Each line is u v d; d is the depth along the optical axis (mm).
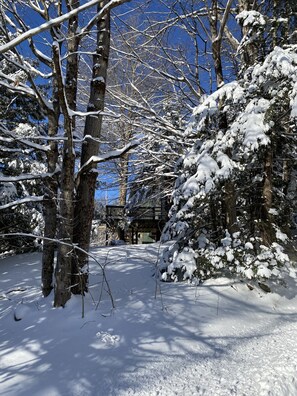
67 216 5223
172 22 11656
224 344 3855
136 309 4855
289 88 5961
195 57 11617
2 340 4168
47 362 3375
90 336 3980
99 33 6242
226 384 2832
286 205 7422
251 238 6371
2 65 11133
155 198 15203
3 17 4844
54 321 4547
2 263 10039
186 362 3334
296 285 6422
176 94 11742
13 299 6203
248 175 7227
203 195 6238
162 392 2750
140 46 11180
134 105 10617
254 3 8578
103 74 6215
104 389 2842
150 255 9656
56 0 5762
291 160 7949
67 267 5129
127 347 3682
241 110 6703
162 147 12781
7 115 11328
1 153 11203
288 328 4492
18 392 2824
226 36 11141
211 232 6938
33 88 5266
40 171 11930
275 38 7281
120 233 19922
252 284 6176
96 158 5539
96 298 5562
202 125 6402
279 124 6527
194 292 5777
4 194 11133
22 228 11664
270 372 2977
